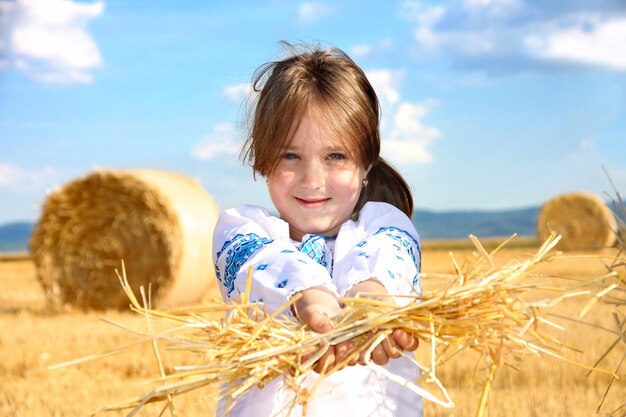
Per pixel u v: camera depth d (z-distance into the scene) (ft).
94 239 47.39
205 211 46.16
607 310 33.17
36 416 16.98
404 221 8.34
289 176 8.05
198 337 6.70
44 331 31.37
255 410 7.37
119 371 22.71
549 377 20.15
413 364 7.79
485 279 6.63
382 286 7.10
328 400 7.32
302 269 7.00
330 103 7.96
